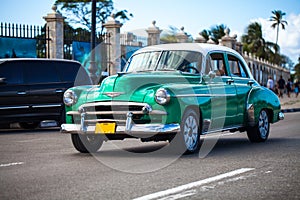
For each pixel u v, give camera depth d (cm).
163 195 555
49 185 613
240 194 564
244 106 1007
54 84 1417
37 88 1395
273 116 1098
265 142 1077
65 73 1447
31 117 1384
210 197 549
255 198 546
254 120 1027
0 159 830
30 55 2127
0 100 1348
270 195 561
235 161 792
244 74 1047
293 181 635
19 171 712
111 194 561
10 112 1359
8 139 1177
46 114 1402
